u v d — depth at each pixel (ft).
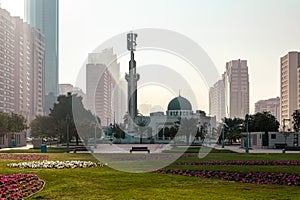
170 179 72.79
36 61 556.92
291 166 100.07
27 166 97.09
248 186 64.44
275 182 69.15
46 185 65.41
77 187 62.75
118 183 67.36
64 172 84.07
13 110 471.21
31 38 540.93
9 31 460.55
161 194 56.24
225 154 159.22
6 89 450.30
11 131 268.00
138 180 71.15
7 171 86.48
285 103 627.46
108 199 52.65
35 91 551.18
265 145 247.50
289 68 611.47
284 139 249.75
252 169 90.53
